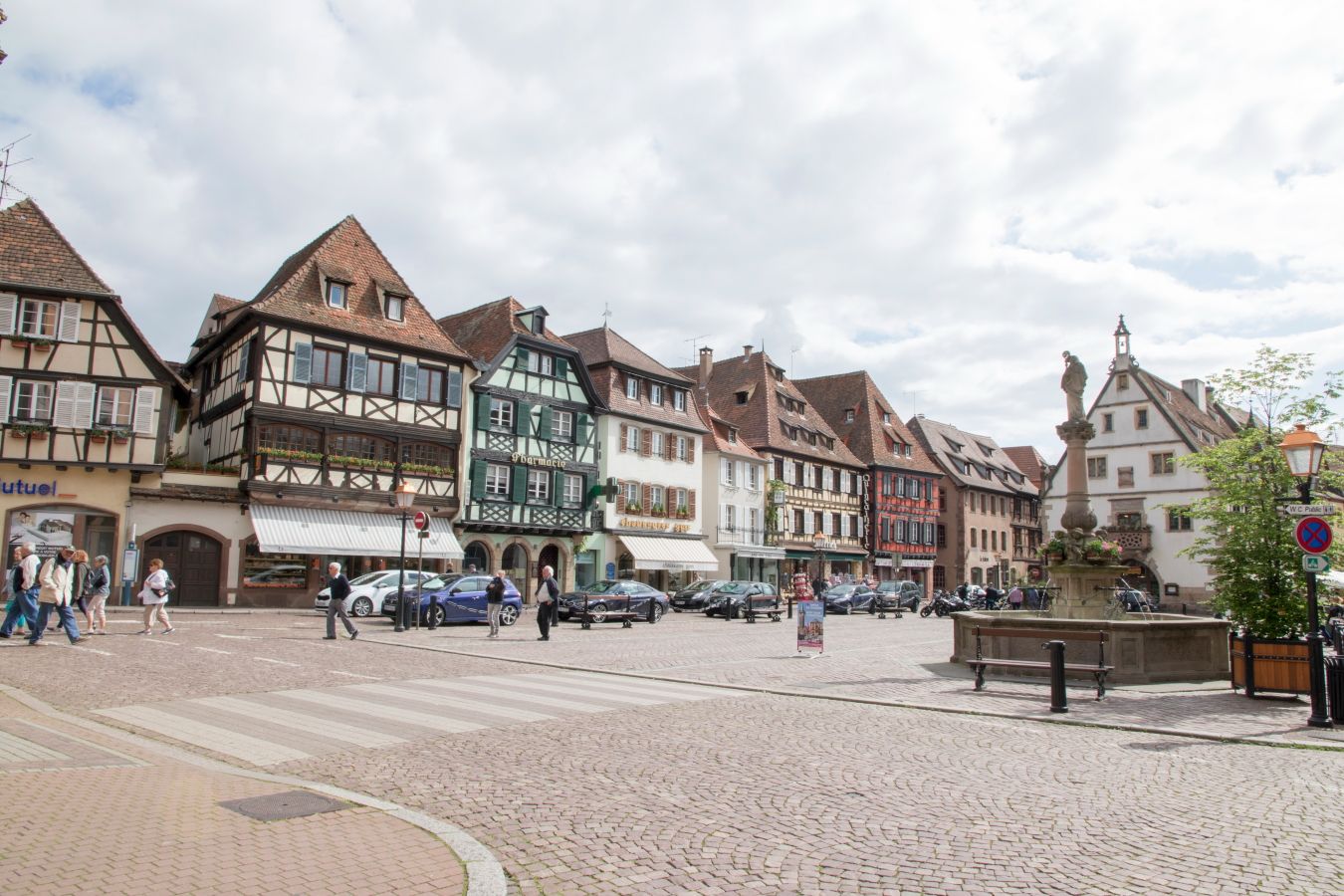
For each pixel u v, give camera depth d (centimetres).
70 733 893
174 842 540
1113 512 5247
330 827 590
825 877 541
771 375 5928
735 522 5200
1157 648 1512
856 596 4109
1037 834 632
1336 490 1559
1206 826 659
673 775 793
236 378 3338
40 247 2939
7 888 452
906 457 6794
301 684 1312
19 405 2833
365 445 3438
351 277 3481
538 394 4100
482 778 773
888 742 968
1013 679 1530
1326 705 1115
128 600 2903
